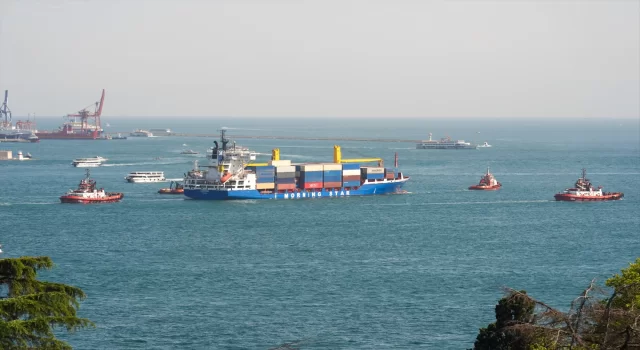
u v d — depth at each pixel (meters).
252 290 182.00
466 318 159.88
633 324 76.25
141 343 144.38
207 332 150.50
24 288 72.19
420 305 169.25
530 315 99.88
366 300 173.00
